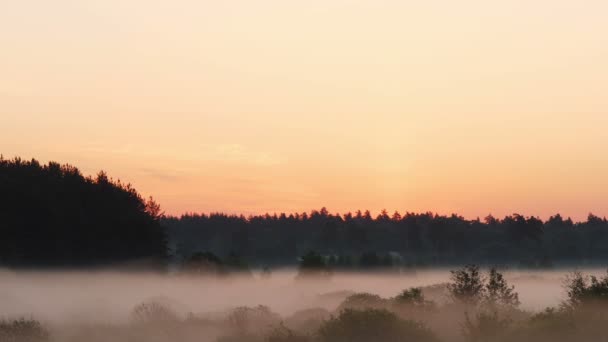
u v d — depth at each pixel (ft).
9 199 225.15
